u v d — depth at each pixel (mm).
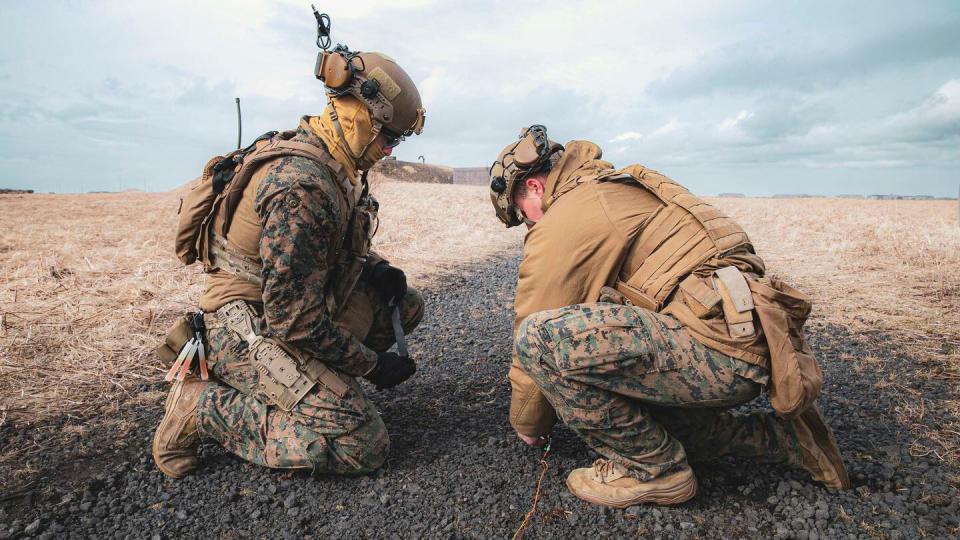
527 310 1965
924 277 5406
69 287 4285
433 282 5719
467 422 2553
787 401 1670
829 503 1892
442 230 9289
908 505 1859
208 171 2109
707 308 1719
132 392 2750
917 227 9211
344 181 2059
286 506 1917
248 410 2080
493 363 3328
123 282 4527
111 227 8750
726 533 1780
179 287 4473
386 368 2219
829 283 5316
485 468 2156
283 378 2020
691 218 1860
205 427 2064
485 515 1878
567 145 2152
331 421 2012
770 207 16391
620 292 1923
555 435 2418
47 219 9820
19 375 2791
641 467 1877
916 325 3928
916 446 2270
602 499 1908
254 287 2107
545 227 1911
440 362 3348
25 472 2082
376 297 2473
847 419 2543
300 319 1931
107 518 1862
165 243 7031
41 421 2432
